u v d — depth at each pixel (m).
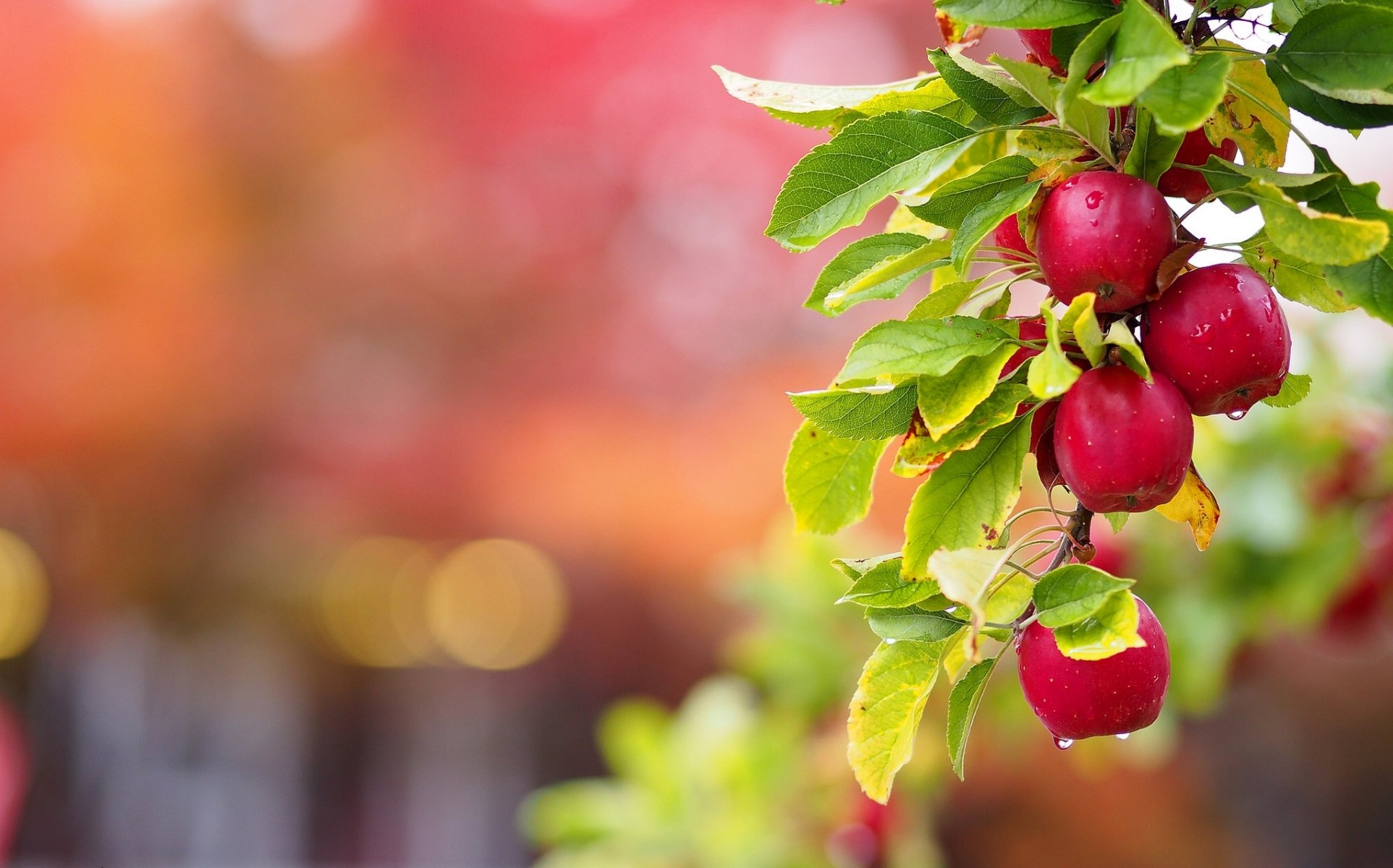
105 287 7.74
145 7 8.02
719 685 3.44
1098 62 0.94
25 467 7.79
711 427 7.50
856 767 1.11
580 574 8.16
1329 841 6.73
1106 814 6.50
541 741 11.16
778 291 7.69
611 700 9.58
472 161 8.00
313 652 9.91
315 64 7.96
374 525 8.15
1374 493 2.84
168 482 7.93
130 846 10.14
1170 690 2.82
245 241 7.89
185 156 7.77
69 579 8.32
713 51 7.98
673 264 7.96
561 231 7.98
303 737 10.85
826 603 3.13
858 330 7.41
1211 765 6.82
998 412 1.02
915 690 1.11
